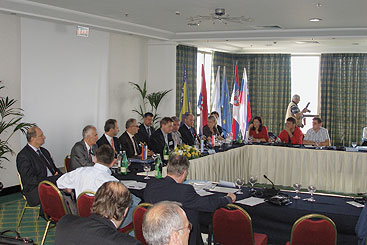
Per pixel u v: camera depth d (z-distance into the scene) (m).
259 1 5.73
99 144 5.69
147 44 9.56
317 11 6.38
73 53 7.64
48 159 5.00
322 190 7.09
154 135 6.49
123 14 6.95
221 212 3.29
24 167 4.52
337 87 11.85
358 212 3.50
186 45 10.51
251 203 3.71
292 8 6.18
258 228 3.71
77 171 3.70
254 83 12.44
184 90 8.67
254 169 7.57
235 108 9.20
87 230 1.94
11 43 6.44
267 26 7.94
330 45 11.08
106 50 8.43
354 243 3.45
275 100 12.34
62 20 6.62
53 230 4.73
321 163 7.05
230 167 6.92
